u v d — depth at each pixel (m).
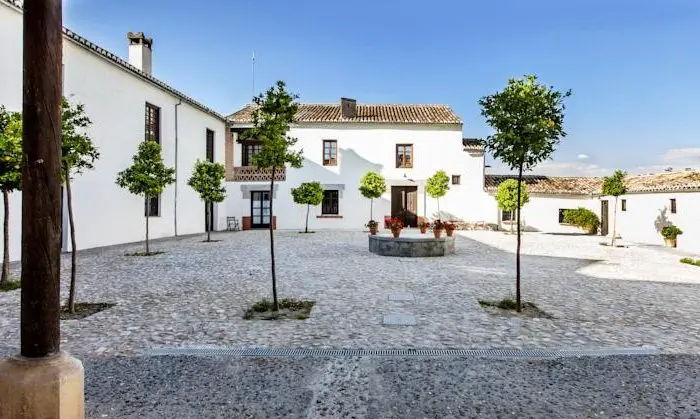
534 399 3.72
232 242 17.61
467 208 25.98
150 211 18.47
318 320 6.20
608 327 5.95
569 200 26.19
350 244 16.98
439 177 24.36
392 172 26.05
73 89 13.56
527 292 8.25
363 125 26.05
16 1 11.28
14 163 7.68
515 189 23.22
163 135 19.22
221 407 3.56
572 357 4.73
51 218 2.54
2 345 5.05
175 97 20.05
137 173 12.76
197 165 17.89
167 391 3.85
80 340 5.28
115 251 14.09
